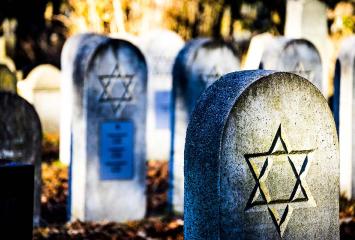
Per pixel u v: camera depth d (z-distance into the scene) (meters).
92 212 5.16
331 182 3.21
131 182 5.25
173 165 5.43
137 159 5.26
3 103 4.86
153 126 7.43
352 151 5.54
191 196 3.08
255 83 3.00
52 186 6.31
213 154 2.96
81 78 5.10
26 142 4.93
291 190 3.11
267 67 5.76
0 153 4.86
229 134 2.96
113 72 5.14
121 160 5.21
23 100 4.91
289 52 5.72
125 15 9.23
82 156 5.12
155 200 5.89
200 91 5.48
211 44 5.50
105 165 5.18
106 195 5.19
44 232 4.81
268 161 3.05
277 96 3.05
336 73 5.75
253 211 3.03
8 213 3.11
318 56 5.80
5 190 3.10
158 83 7.39
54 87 8.62
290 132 3.09
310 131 3.14
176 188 5.42
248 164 3.00
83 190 5.12
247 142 3.00
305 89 3.12
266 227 3.06
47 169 6.96
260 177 3.03
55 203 5.80
